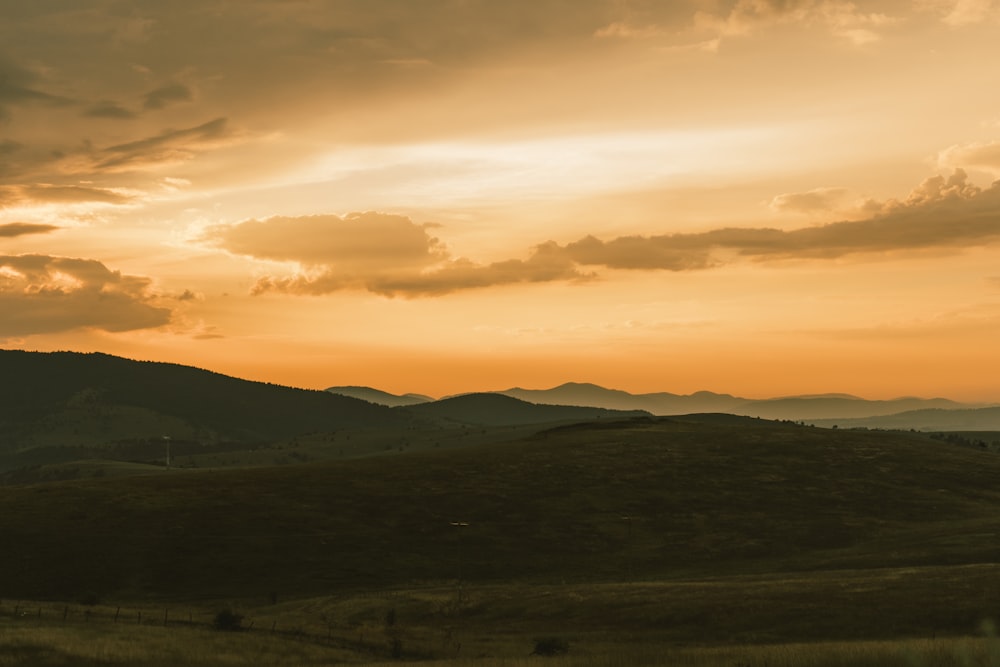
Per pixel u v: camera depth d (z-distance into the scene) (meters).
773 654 45.44
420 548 124.00
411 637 69.50
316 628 73.62
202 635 66.38
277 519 134.75
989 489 146.75
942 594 64.94
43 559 117.88
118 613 83.94
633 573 111.62
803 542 122.75
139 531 128.50
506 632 71.50
